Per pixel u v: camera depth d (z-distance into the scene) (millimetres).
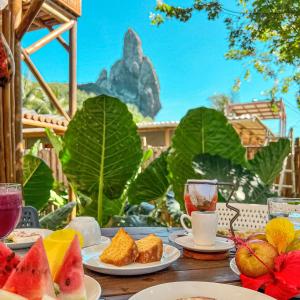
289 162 6227
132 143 3025
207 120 3225
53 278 651
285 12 5793
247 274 825
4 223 993
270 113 12352
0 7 3867
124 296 844
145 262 1036
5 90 2779
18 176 2973
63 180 6254
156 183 3637
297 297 806
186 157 3316
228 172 3049
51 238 700
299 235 850
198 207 1300
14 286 528
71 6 5430
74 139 2988
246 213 1978
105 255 1037
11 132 2830
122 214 3576
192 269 1061
